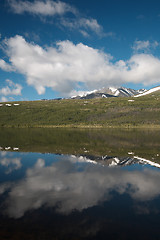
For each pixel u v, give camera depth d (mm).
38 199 20625
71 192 22734
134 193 22531
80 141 73250
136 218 16734
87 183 25969
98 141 73625
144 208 18719
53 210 18078
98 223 15820
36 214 17219
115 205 19344
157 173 30797
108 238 13688
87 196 21562
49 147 58250
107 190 23516
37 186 24703
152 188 24219
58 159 41625
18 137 87812
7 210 17906
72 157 43781
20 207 18578
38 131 132875
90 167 34719
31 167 34688
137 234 14266
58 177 28688
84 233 14227
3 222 15695
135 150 52688
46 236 13719
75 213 17484
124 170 32688
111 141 73812
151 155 45656
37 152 50156
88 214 17359
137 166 35312
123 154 47094
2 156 45000
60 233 14164
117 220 16328
